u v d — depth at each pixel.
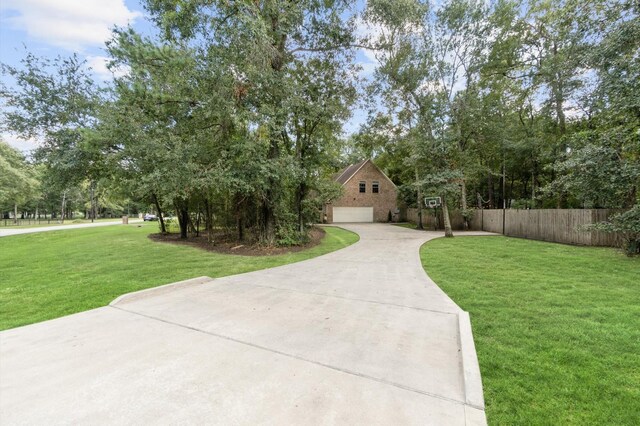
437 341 3.32
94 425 2.00
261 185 10.16
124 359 2.91
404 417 2.08
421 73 14.69
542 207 18.88
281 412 2.12
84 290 5.64
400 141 18.52
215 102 8.57
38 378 2.57
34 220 46.72
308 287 5.71
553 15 12.30
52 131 11.30
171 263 8.46
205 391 2.38
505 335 3.49
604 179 8.08
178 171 8.14
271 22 9.41
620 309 4.28
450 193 15.46
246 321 3.94
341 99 12.52
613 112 8.05
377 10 10.44
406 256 9.33
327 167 14.53
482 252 9.81
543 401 2.32
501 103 16.81
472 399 2.28
